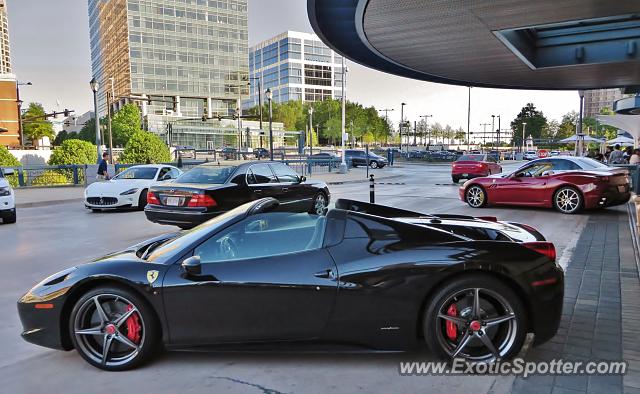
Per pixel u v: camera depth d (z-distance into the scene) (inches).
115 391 132.5
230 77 4271.7
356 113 4217.5
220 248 149.4
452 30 521.3
